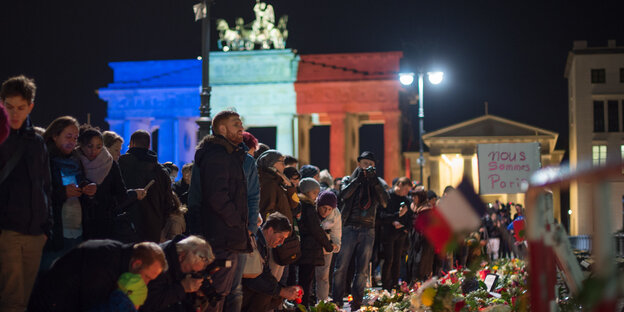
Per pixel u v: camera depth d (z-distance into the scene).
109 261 6.87
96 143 9.00
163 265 7.00
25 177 7.31
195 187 9.05
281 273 11.51
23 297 7.35
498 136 75.56
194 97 80.50
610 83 75.06
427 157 85.62
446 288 7.65
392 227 16.58
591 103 75.19
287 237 11.39
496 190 17.72
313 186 12.88
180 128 80.75
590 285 3.31
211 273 8.02
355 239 14.30
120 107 81.38
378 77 76.88
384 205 14.55
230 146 8.94
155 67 81.94
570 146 82.25
